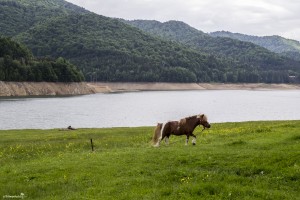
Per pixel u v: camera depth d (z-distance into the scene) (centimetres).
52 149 3469
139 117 10550
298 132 3122
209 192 1644
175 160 2219
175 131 2848
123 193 1681
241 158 2170
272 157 2097
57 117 10038
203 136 3612
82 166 2253
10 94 19950
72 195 1714
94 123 8988
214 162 2114
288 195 1575
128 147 3177
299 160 2002
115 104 15275
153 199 1571
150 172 2025
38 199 1708
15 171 2297
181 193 1623
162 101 17612
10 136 4759
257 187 1700
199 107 14488
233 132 3706
